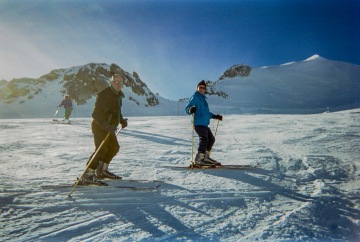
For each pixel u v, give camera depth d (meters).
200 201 3.21
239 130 11.35
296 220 2.70
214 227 2.53
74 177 4.24
